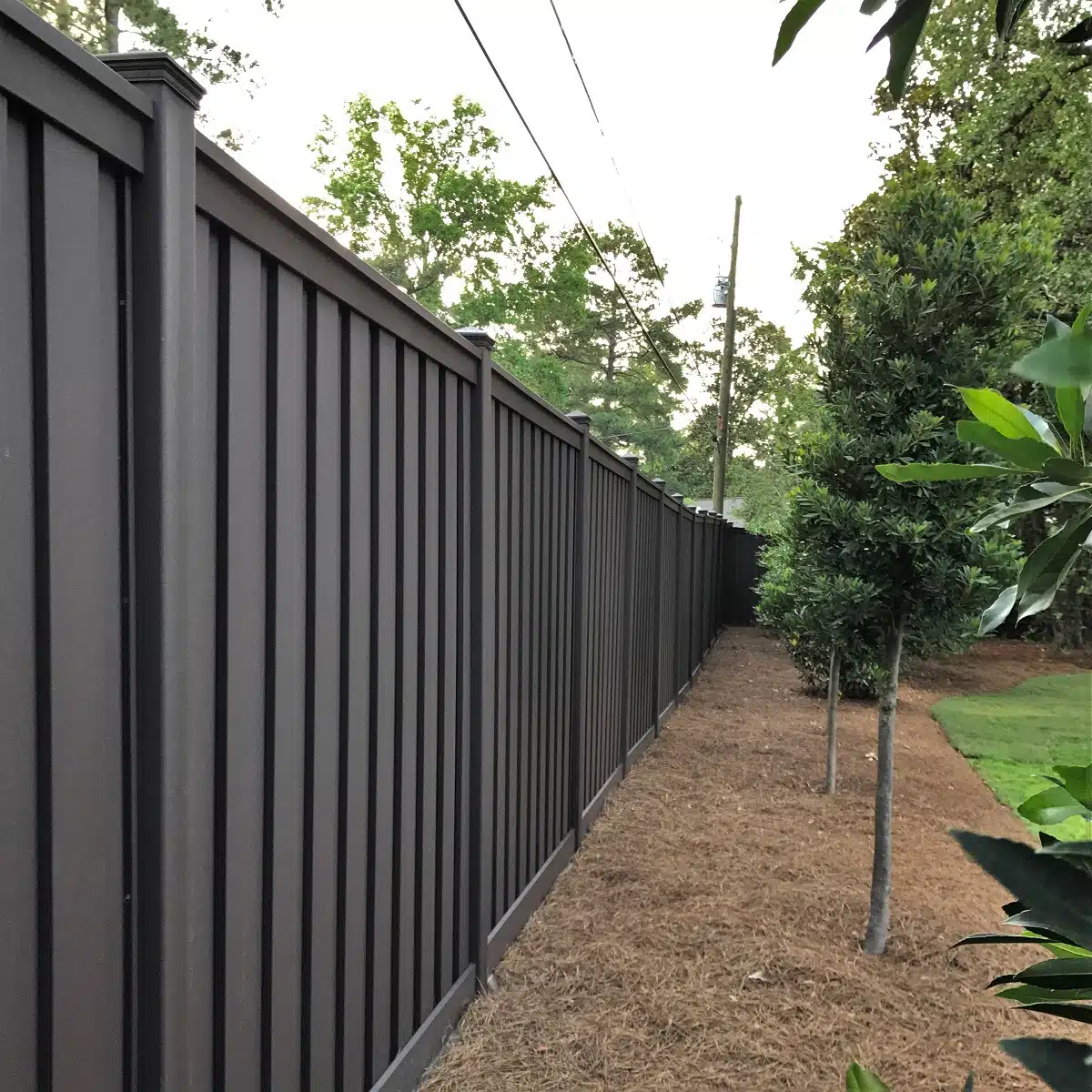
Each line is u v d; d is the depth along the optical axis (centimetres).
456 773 283
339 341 199
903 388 347
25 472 108
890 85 66
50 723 111
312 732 185
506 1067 260
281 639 173
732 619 1827
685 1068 263
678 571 909
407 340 231
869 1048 277
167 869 131
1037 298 359
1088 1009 67
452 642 275
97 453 120
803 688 1028
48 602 111
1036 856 60
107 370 123
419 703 250
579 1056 268
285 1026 177
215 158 143
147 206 127
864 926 369
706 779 611
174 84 129
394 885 233
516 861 355
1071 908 59
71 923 115
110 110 119
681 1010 296
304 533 184
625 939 351
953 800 576
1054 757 721
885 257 354
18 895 108
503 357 2917
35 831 111
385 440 221
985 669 1282
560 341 4025
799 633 430
